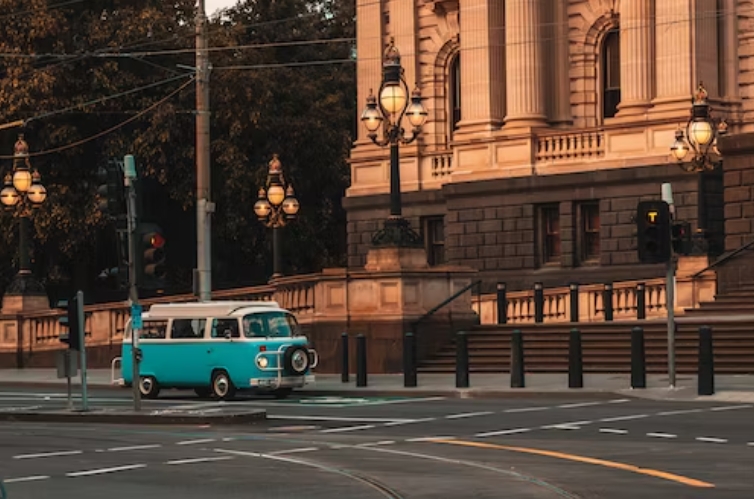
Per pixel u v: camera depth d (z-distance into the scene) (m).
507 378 38.38
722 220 51.72
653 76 54.56
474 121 58.97
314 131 72.88
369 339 42.78
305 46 82.75
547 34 58.22
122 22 67.62
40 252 70.81
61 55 64.75
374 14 63.47
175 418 28.38
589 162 55.22
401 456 21.39
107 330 52.28
